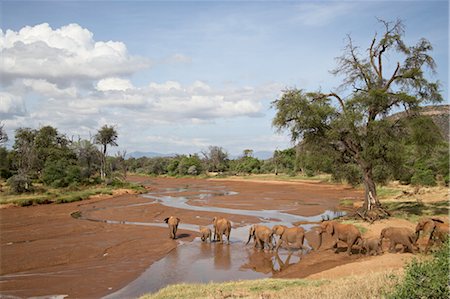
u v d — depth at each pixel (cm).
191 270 1822
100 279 1689
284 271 1758
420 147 2900
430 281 823
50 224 3150
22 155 6869
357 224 2597
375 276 1252
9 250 2219
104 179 7219
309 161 3050
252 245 2328
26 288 1576
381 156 2842
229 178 11544
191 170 12950
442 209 3014
